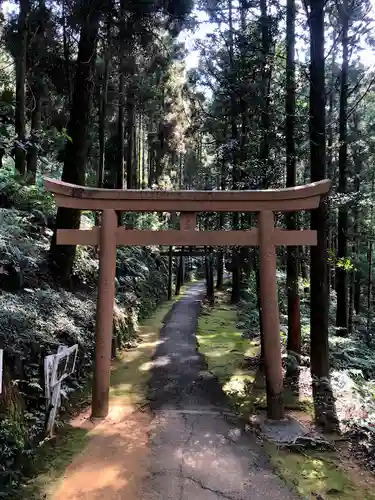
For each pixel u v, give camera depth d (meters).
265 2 7.84
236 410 5.65
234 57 9.63
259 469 4.05
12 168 8.56
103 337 5.33
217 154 10.77
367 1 6.48
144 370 7.45
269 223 5.35
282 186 7.53
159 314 13.39
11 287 6.15
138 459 4.18
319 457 4.33
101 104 11.70
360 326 13.67
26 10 8.23
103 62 12.11
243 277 17.34
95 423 5.09
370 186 13.47
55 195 5.29
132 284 12.35
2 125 6.77
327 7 6.96
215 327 11.63
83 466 4.00
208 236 5.43
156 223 17.06
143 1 7.14
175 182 24.78
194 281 26.61
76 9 6.90
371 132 12.38
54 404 4.48
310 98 5.86
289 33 6.91
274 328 5.32
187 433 4.86
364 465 4.17
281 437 4.72
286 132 6.84
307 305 10.50
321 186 5.18
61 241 5.45
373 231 12.98
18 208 8.05
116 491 3.58
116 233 5.44
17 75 8.40
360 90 13.17
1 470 3.40
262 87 7.96
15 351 4.61
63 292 7.34
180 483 3.75
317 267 5.71
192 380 6.93
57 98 13.01
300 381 6.59
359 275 15.75
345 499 3.57
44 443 4.31
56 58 10.05
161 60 12.57
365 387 5.67
